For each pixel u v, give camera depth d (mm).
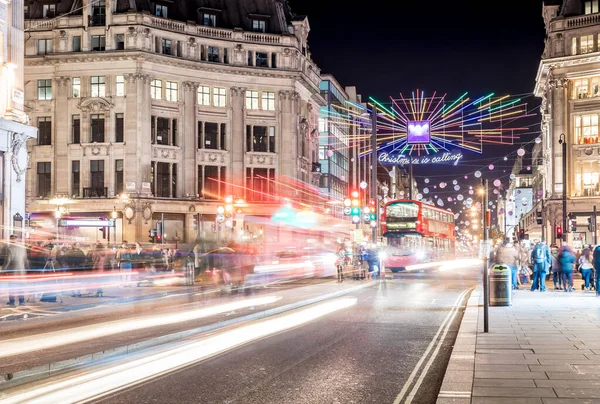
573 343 12328
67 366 10531
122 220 59438
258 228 66000
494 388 8477
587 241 60812
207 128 65438
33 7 62719
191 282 33094
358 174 103750
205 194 64625
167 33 61969
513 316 17016
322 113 86250
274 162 67500
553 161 62719
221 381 9617
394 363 11133
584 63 61438
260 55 67312
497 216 150625
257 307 20125
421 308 20766
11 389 9055
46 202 60688
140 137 60125
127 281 30750
